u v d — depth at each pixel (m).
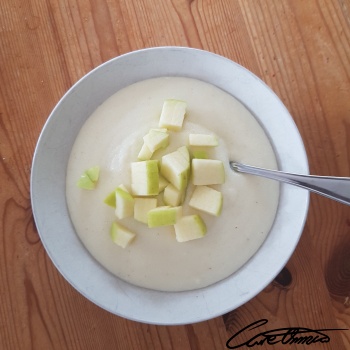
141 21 0.26
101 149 0.24
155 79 0.25
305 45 0.26
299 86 0.26
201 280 0.24
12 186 0.25
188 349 0.25
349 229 0.26
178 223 0.23
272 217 0.24
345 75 0.26
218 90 0.25
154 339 0.25
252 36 0.26
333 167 0.26
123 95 0.24
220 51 0.26
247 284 0.24
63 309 0.25
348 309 0.26
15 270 0.25
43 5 0.26
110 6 0.26
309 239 0.26
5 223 0.25
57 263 0.23
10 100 0.26
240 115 0.24
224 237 0.24
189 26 0.26
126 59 0.23
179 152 0.23
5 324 0.25
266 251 0.24
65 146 0.24
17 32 0.26
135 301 0.24
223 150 0.24
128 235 0.23
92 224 0.24
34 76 0.26
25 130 0.25
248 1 0.26
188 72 0.24
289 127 0.23
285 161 0.24
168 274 0.24
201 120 0.24
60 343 0.25
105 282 0.24
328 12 0.26
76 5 0.26
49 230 0.23
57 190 0.24
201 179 0.23
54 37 0.26
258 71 0.26
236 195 0.24
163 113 0.24
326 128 0.26
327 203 0.26
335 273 0.26
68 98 0.23
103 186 0.24
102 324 0.25
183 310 0.24
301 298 0.26
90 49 0.26
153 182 0.22
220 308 0.24
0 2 0.26
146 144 0.23
